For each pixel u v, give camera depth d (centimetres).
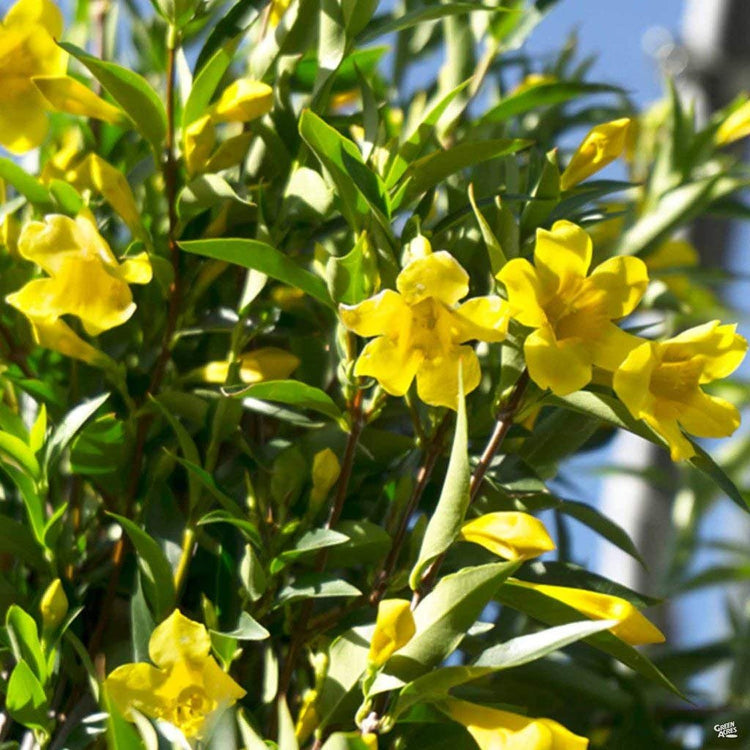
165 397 50
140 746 42
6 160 50
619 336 44
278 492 49
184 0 49
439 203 58
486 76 63
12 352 52
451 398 44
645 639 45
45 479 48
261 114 49
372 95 50
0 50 50
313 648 49
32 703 45
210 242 46
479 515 49
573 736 43
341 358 47
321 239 54
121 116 50
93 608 51
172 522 49
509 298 44
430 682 43
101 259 47
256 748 43
